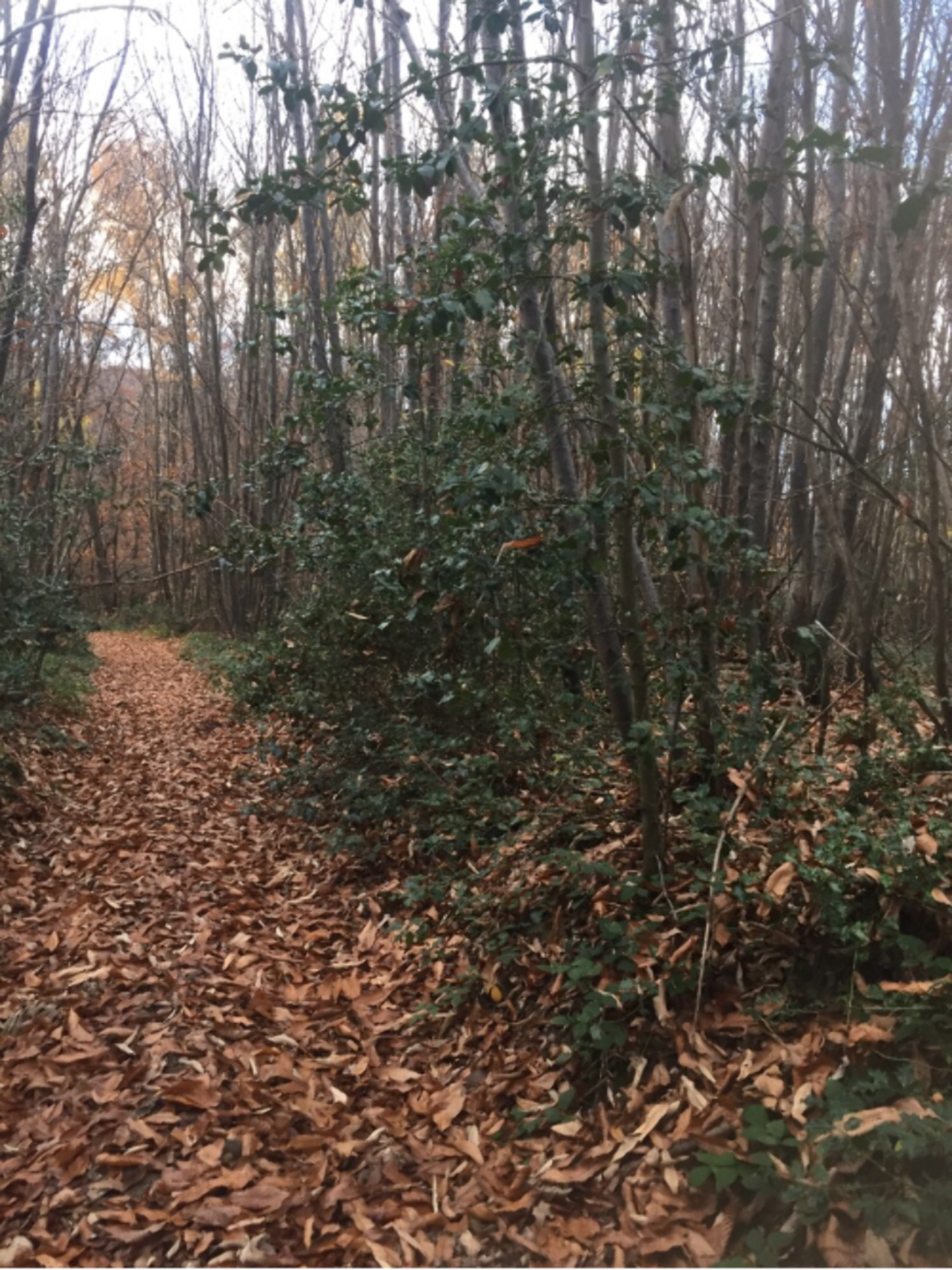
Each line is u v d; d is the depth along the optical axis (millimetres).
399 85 3531
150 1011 4070
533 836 4508
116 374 26156
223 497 16344
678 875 3793
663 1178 2596
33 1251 2662
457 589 4051
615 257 4199
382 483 6520
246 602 19188
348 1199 2816
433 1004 3867
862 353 7367
